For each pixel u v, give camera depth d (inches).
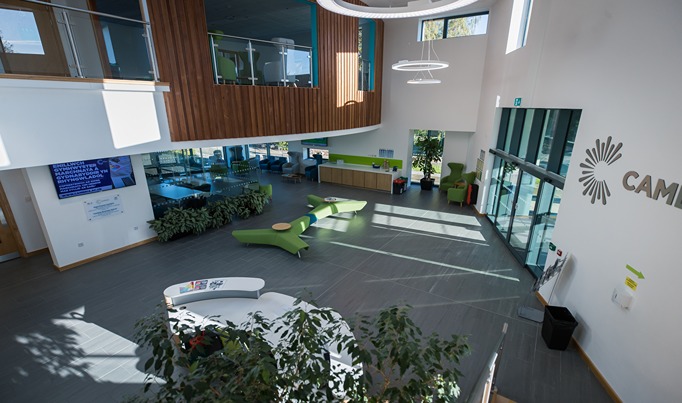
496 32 382.6
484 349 194.2
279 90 331.9
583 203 195.3
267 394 70.1
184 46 265.7
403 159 538.9
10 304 237.3
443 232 374.6
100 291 253.1
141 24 236.5
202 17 271.0
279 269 287.7
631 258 153.2
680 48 129.7
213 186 464.8
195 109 279.3
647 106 146.5
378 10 191.8
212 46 281.4
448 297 246.4
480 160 437.7
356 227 388.8
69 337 203.9
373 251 324.2
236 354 79.1
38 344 198.1
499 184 384.2
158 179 491.8
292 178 616.4
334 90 392.2
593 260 182.9
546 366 181.8
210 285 201.3
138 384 170.7
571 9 215.0
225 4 402.9
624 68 162.6
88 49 210.4
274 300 202.2
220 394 69.6
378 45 483.5
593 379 173.2
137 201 328.2
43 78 190.2
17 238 303.1
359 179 565.9
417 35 468.8
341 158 609.3
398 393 75.5
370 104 480.4
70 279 270.2
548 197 259.1
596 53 186.5
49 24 191.8
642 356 143.9
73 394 165.0
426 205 474.6
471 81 450.0
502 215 364.8
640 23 151.7
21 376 175.6
